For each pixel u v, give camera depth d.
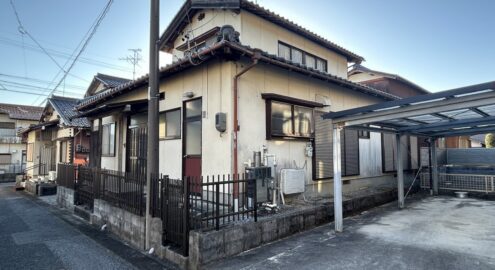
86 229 6.20
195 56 5.44
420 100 4.21
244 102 5.70
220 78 5.69
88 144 12.87
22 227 6.42
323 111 7.69
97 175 6.75
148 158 4.96
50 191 12.22
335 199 5.42
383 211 7.33
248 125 5.73
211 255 3.85
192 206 4.11
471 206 8.02
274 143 6.25
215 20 8.10
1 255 4.60
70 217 7.46
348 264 3.80
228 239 4.06
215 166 5.65
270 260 3.95
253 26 7.83
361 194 7.79
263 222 4.60
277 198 5.88
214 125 5.73
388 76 13.03
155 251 4.52
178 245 4.26
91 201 7.20
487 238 4.92
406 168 11.38
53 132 15.13
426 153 12.84
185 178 3.97
